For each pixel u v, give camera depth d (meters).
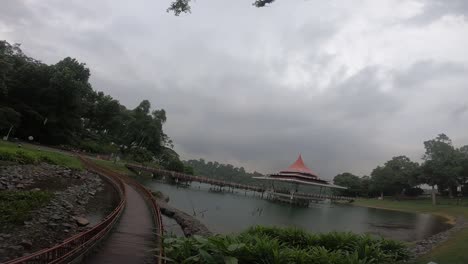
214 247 11.50
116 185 38.34
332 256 12.33
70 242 10.84
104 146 97.69
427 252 19.27
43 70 72.50
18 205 18.97
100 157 81.62
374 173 116.56
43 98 72.81
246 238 13.49
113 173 45.38
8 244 13.43
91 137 102.56
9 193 21.45
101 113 106.38
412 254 18.33
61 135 75.31
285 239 16.97
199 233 22.66
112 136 111.69
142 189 35.53
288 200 85.44
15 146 44.66
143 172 86.44
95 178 44.12
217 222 32.59
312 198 89.12
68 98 74.19
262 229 17.88
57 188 28.73
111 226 16.38
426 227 45.75
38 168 35.12
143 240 15.11
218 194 79.12
